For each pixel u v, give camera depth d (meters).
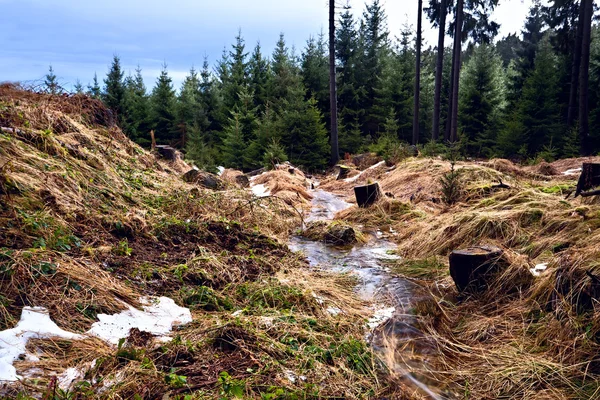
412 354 3.12
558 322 3.10
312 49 22.89
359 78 24.56
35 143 5.27
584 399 2.46
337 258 5.51
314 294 4.00
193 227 5.23
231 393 2.32
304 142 17.17
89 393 2.14
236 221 6.08
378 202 7.83
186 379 2.42
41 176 4.55
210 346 2.83
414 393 2.66
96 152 6.44
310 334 3.18
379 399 2.58
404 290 4.35
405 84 24.75
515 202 5.98
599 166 5.40
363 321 3.63
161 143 22.97
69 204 4.49
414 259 5.25
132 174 6.68
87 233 4.15
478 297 3.96
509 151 16.84
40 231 3.66
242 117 19.05
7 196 3.80
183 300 3.56
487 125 19.77
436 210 7.30
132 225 4.69
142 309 3.24
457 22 16.84
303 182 12.23
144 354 2.58
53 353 2.47
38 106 6.49
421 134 25.39
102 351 2.54
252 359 2.67
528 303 3.58
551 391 2.57
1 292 2.78
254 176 13.32
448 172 8.62
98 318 2.93
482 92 20.92
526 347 3.09
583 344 2.82
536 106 17.39
